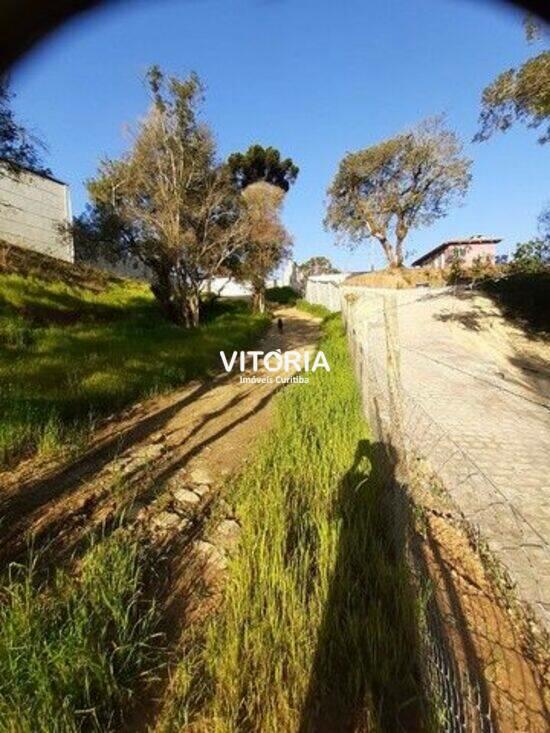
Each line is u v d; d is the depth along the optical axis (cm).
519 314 1705
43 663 225
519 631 278
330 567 300
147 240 1962
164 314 2066
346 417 620
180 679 236
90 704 217
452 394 850
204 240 2061
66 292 1816
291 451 522
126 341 1295
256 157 4272
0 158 832
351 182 3472
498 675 245
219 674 233
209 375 1103
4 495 435
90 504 425
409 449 546
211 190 2012
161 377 961
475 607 297
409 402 771
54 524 385
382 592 285
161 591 313
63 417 654
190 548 363
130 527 382
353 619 258
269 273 3406
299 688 227
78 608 258
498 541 370
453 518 409
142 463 528
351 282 3706
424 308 1923
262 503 399
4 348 988
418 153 3266
